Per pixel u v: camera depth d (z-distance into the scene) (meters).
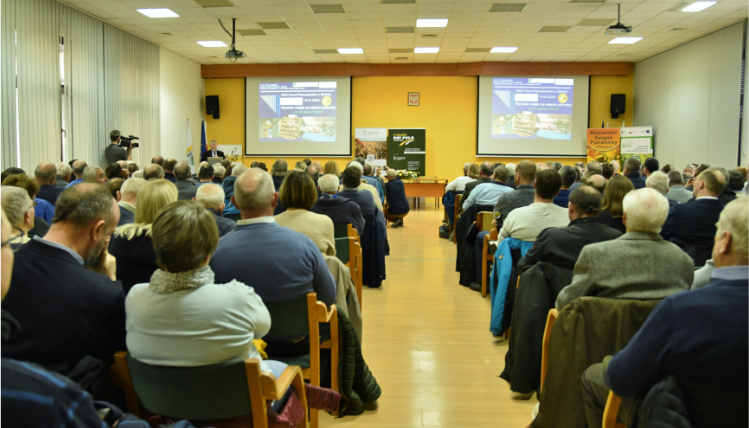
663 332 1.18
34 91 7.30
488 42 10.48
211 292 1.32
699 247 3.47
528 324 2.45
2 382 0.77
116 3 7.95
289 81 13.01
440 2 7.85
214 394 1.33
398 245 7.20
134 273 1.96
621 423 1.47
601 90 12.74
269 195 1.90
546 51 11.33
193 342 1.29
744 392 1.12
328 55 11.88
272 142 13.14
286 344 2.03
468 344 3.37
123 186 2.75
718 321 1.12
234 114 13.26
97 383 1.30
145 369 1.32
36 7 7.32
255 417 1.36
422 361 3.08
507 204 3.97
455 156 12.98
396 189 8.70
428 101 12.94
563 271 2.42
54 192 4.38
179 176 4.88
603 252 1.86
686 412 1.15
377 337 3.50
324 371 2.37
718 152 9.47
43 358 1.29
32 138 7.28
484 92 12.70
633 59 12.19
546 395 1.82
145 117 10.47
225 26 9.29
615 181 2.92
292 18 8.76
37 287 1.29
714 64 9.59
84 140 8.48
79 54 8.31
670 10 8.21
